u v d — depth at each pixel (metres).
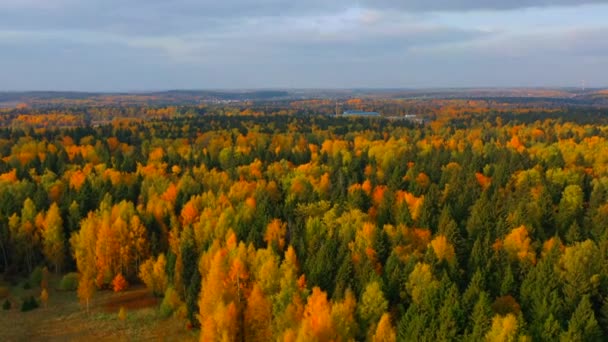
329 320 52.69
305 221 84.00
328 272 63.72
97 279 80.31
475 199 94.75
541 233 79.56
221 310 57.28
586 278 58.94
